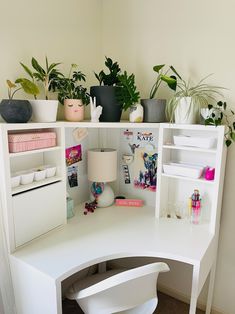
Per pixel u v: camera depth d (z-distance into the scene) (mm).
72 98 1524
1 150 1112
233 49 1449
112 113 1527
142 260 2014
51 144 1363
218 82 1517
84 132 1801
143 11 1701
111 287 996
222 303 1746
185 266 1842
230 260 1667
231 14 1425
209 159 1583
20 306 1233
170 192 1752
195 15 1530
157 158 1686
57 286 1044
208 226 1541
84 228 1482
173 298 1926
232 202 1593
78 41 1694
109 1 1827
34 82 1416
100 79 1599
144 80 1775
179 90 1646
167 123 1512
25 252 1222
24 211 1245
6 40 1269
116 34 1838
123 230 1469
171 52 1644
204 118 1445
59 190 1435
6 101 1150
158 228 1500
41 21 1433
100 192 1805
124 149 1914
